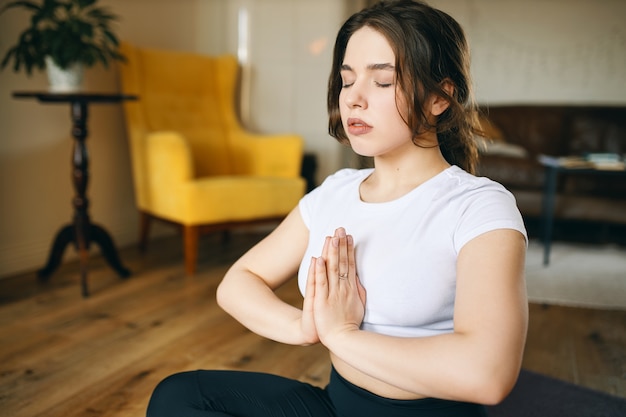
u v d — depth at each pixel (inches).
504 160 180.9
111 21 147.4
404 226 31.1
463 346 25.6
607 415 71.8
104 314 102.5
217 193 129.3
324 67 174.1
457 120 31.2
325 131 176.6
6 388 73.9
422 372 26.1
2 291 113.7
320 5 171.5
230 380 35.7
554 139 206.7
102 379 77.3
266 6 173.9
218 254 148.3
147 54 149.3
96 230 120.9
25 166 128.2
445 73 30.9
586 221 171.2
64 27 111.8
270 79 176.6
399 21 29.9
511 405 73.9
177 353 86.7
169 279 125.0
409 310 30.3
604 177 176.9
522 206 174.7
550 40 218.5
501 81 224.4
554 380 81.3
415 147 32.7
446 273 29.9
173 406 33.1
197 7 176.9
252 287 37.4
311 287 30.9
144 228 147.2
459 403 31.7
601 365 87.3
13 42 123.1
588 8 214.1
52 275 125.6
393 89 30.2
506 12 220.8
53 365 81.2
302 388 36.4
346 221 33.8
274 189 138.4
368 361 28.0
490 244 27.7
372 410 32.5
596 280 133.3
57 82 115.8
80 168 115.0
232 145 162.1
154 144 133.4
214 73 164.2
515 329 25.6
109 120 149.6
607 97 216.4
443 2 225.6
